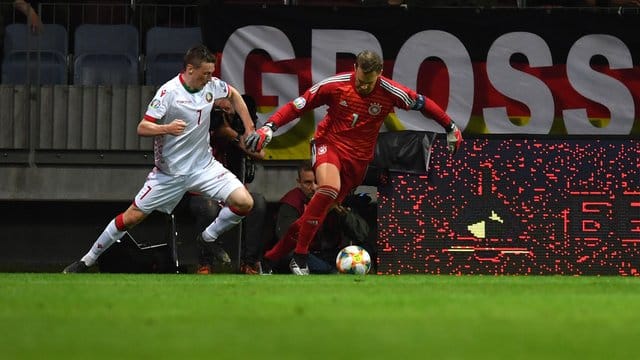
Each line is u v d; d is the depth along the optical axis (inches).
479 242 1275.8
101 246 1207.6
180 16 1514.5
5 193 1470.2
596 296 726.5
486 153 1275.8
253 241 1286.9
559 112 1444.4
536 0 1528.1
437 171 1273.4
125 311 605.9
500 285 871.1
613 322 563.2
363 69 1131.9
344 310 610.9
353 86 1152.8
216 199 1200.8
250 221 1285.7
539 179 1275.8
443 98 1441.9
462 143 1274.6
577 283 928.3
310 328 523.2
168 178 1188.5
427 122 1444.4
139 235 1487.5
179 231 1477.6
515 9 1437.0
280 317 573.0
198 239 1224.2
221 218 1203.2
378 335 494.9
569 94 1444.4
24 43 1504.7
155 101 1160.8
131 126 1472.7
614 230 1278.3
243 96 1321.4
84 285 845.2
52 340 476.1
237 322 550.0
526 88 1443.2
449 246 1274.6
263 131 1152.8
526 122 1444.4
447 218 1275.8
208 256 1244.5
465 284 888.9
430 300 678.5
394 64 1439.5
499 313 598.2
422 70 1440.7
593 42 1443.2
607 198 1275.8
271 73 1432.1
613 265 1278.3
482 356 433.4
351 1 1524.4
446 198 1274.6
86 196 1473.9
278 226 1304.1
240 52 1429.6
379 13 1434.5
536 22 1441.9
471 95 1441.9
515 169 1274.6
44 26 1503.4
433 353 436.8
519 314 593.6
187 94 1168.2
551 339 493.0
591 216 1278.3
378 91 1155.9
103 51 1505.9
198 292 753.0
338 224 1277.1
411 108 1176.2
